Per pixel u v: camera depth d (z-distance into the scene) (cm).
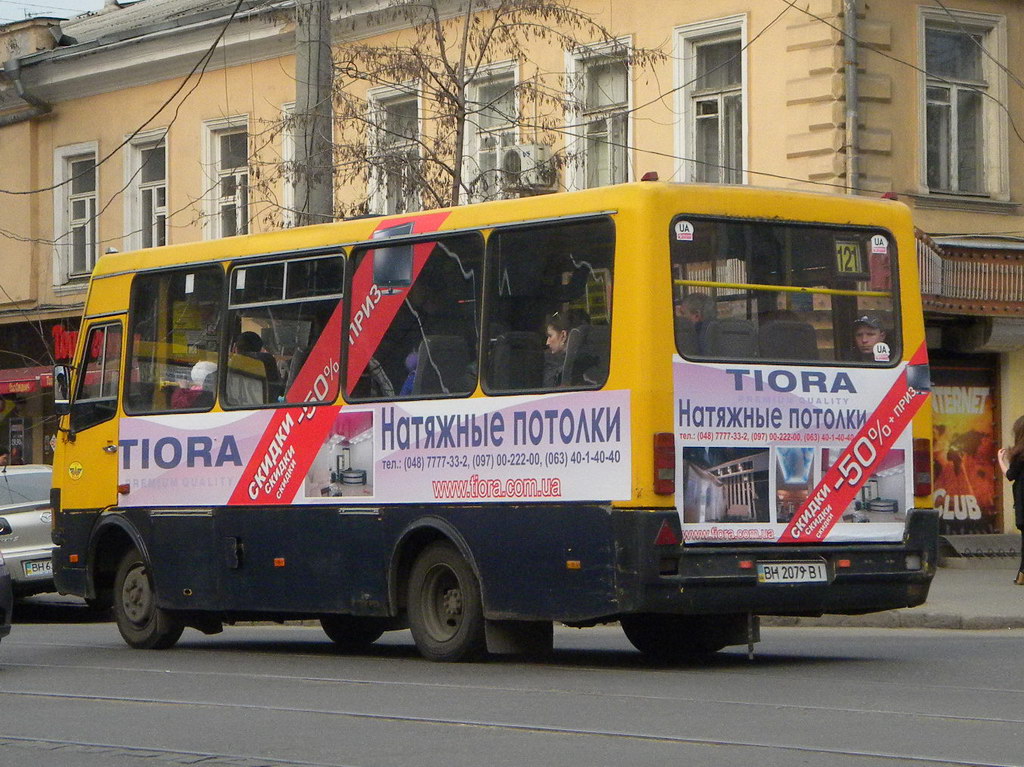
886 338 1265
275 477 1414
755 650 1420
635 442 1158
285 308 1424
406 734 930
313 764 840
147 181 3184
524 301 1241
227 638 1770
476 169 2205
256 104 2959
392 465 1320
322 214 1991
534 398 1222
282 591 1406
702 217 1193
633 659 1341
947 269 2144
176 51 3059
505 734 919
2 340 3462
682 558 1158
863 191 2208
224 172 2988
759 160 2288
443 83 2186
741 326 1202
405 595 1332
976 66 2333
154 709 1074
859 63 2214
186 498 1494
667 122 2380
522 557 1223
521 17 2309
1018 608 1691
